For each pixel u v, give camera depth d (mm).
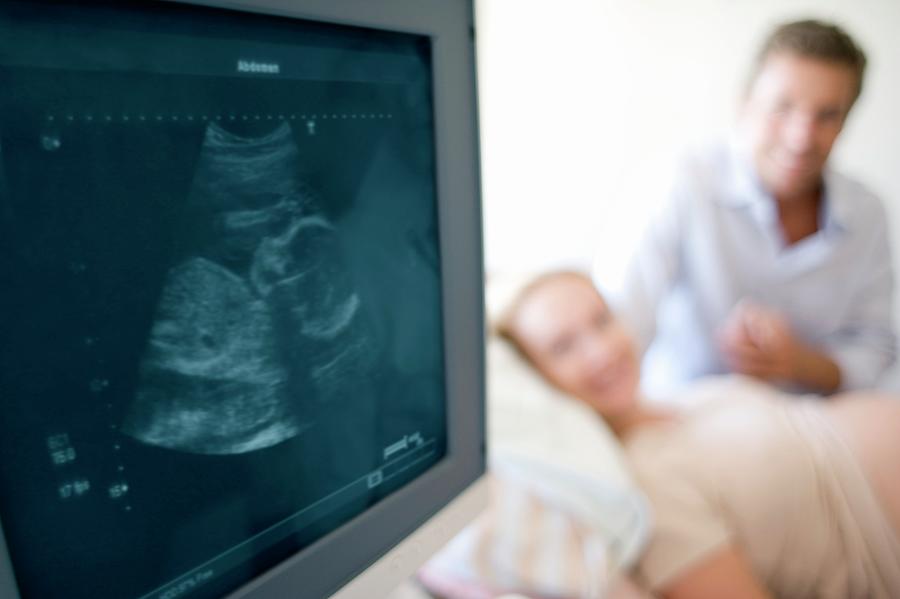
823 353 840
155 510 308
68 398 275
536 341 856
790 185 809
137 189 290
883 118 759
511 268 917
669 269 864
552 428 787
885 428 787
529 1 836
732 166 824
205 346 322
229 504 339
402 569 447
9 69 249
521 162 885
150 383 302
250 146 331
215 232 321
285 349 359
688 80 813
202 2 296
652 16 802
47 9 257
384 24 383
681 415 857
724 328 868
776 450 795
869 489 775
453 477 496
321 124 364
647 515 750
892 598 771
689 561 766
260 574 356
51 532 273
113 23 275
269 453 356
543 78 853
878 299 813
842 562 780
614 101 837
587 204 875
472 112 473
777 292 846
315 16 343
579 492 736
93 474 285
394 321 428
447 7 434
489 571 689
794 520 782
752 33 779
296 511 374
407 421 448
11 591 257
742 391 854
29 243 259
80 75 268
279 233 350
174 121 300
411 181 428
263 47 330
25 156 256
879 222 791
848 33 748
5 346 255
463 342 491
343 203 383
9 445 259
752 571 788
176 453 315
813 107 775
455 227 469
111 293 285
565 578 684
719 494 792
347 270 391
